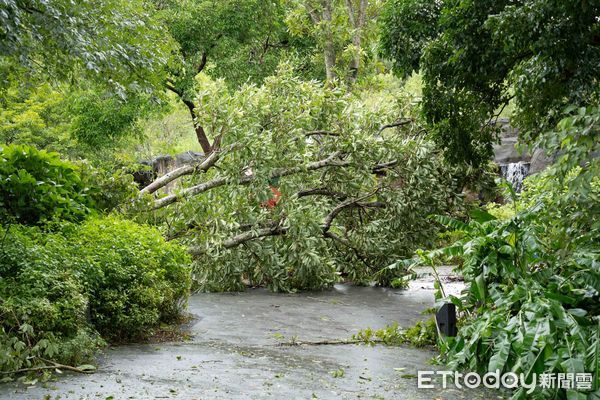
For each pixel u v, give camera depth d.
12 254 6.19
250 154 11.07
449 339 5.95
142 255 7.49
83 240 7.38
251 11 21.78
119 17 8.89
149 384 5.21
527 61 8.87
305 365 6.08
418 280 13.73
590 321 5.34
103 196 10.03
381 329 7.90
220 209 11.09
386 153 12.30
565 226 6.80
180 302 8.55
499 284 5.95
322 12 22.27
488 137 11.06
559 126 6.39
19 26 7.40
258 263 11.98
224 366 5.90
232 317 8.80
